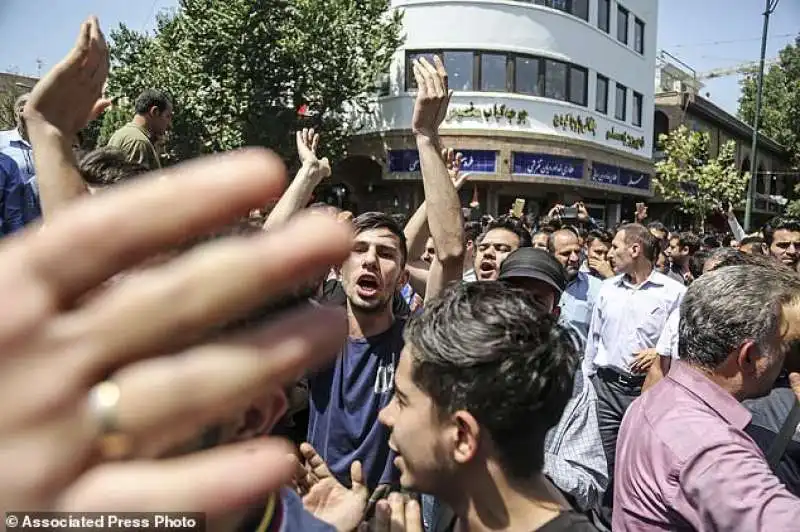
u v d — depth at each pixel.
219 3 15.33
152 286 0.32
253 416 0.56
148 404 0.32
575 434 2.51
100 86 1.38
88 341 0.32
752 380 1.89
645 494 1.86
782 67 34.22
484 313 1.39
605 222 24.11
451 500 1.46
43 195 1.30
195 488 0.33
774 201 34.66
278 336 0.35
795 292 1.89
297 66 15.80
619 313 4.61
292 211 2.98
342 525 1.71
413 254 3.48
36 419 0.31
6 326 0.31
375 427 2.43
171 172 0.35
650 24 24.95
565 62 20.05
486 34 18.64
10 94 14.98
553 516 1.37
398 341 2.56
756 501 1.60
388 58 17.06
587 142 20.50
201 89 16.14
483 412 1.34
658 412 1.92
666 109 28.80
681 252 8.23
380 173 19.61
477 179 18.53
